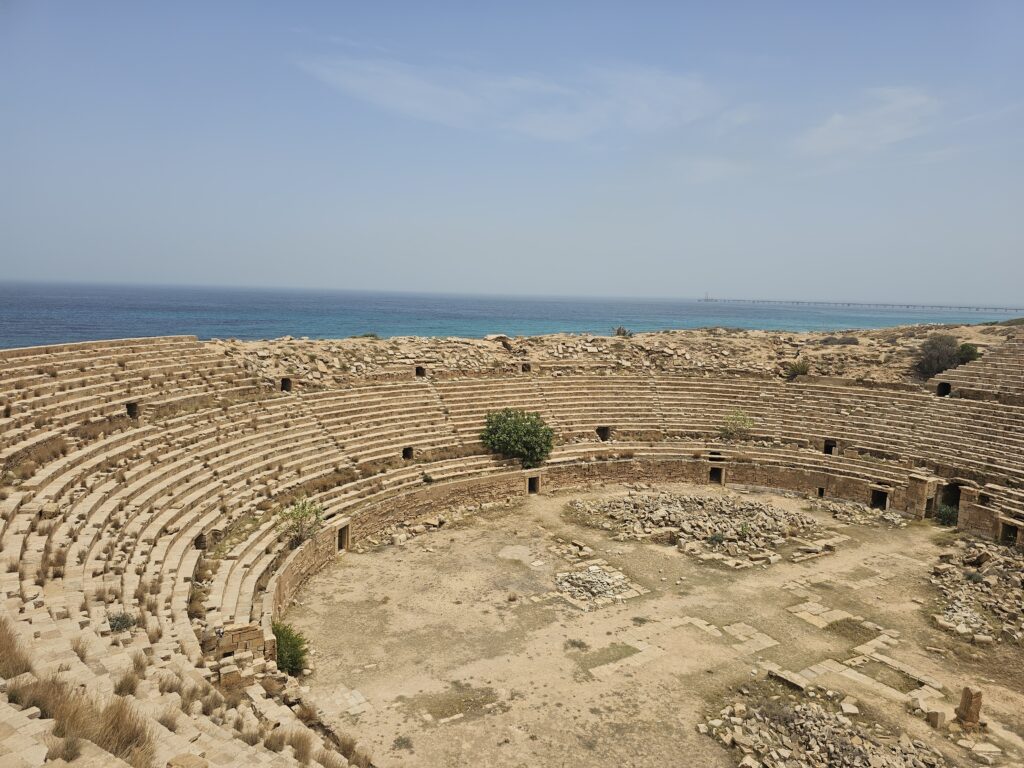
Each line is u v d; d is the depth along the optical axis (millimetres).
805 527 45406
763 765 21000
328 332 184375
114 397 35969
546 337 75875
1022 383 56531
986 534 44938
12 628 16453
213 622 23781
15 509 23828
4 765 9773
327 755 18000
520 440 52219
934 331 101438
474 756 21250
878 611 33281
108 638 18516
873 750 21625
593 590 34188
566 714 23719
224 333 174000
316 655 27312
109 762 10617
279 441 42219
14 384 31516
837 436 59344
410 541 41156
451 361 62250
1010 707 25297
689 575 36844
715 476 57719
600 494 52906
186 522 30047
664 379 68125
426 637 29109
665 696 25031
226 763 13664
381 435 49219
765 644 29406
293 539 34406
